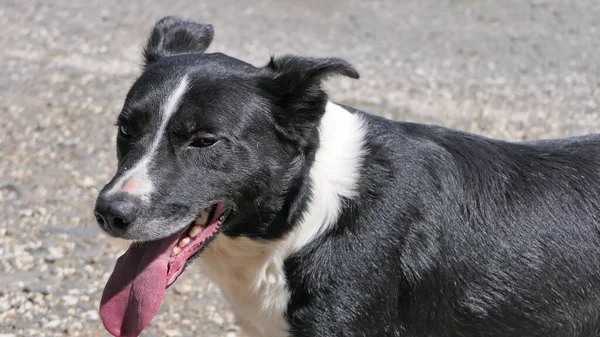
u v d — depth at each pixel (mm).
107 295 1594
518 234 1637
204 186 1584
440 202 1630
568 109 2898
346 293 1609
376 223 1613
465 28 3637
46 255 2070
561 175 1662
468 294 1637
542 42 3494
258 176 1603
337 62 1599
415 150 1645
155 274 1584
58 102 2719
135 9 3670
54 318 1925
